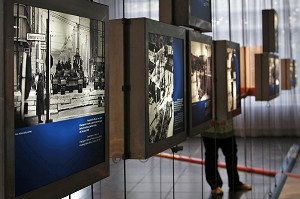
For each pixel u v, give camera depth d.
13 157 1.49
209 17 3.92
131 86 2.48
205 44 3.73
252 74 6.32
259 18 6.54
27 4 1.54
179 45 3.10
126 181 2.51
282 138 9.27
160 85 2.73
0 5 1.45
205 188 3.99
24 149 1.54
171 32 2.92
